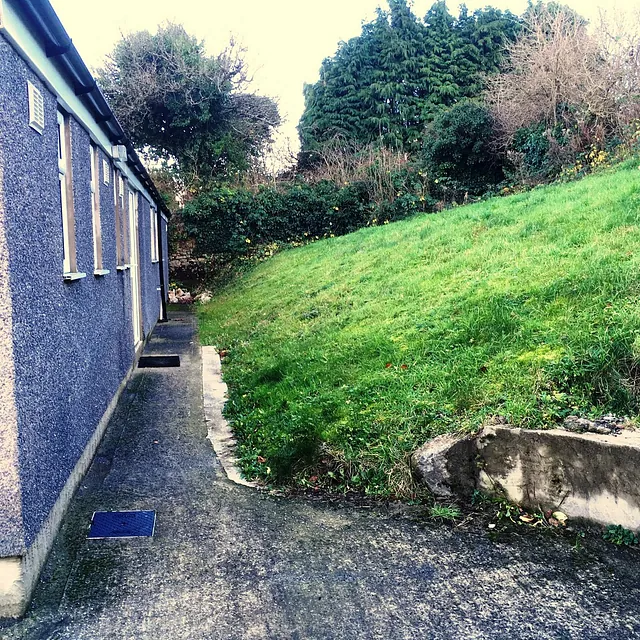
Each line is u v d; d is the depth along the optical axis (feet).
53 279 11.10
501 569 9.86
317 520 11.83
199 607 8.87
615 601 8.90
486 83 69.51
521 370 14.03
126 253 24.34
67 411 12.19
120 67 77.66
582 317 15.37
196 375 25.34
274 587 9.41
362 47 102.53
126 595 9.16
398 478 12.92
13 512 8.67
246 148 84.48
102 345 17.20
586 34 48.62
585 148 45.19
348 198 66.49
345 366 18.58
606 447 10.66
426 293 22.91
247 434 16.75
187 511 12.23
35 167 10.05
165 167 80.07
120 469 14.56
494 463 12.08
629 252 18.52
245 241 65.62
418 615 8.67
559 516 11.28
